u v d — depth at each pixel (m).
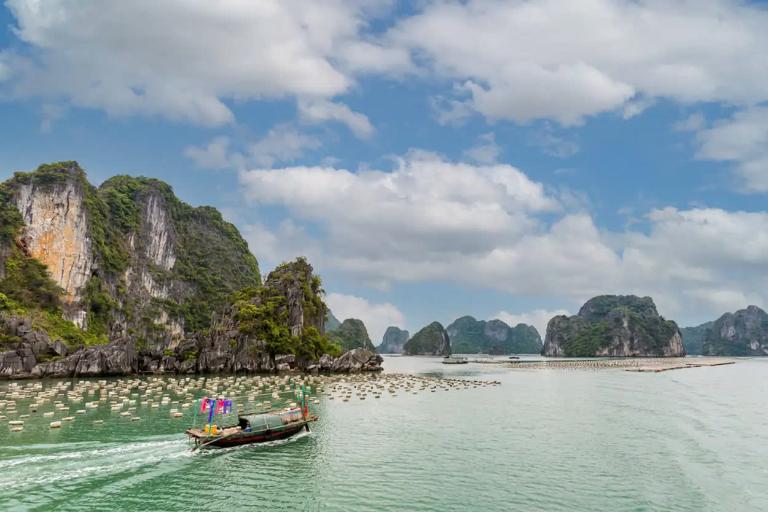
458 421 52.34
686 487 31.41
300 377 103.19
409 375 110.88
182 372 116.19
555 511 27.34
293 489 30.06
